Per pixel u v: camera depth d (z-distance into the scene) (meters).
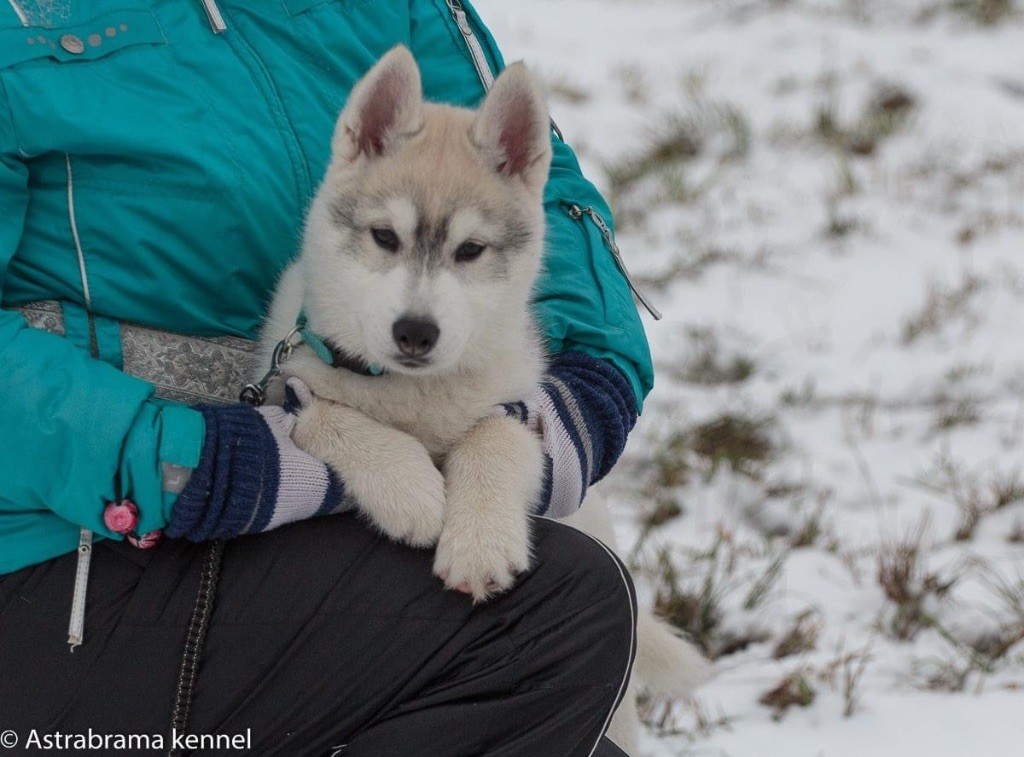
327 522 2.48
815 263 7.16
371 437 2.55
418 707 2.38
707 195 8.09
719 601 4.19
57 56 2.50
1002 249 7.24
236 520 2.31
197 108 2.66
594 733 2.46
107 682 2.35
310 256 2.84
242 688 2.38
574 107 9.41
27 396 2.20
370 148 2.96
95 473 2.22
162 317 2.65
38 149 2.46
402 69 2.92
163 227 2.61
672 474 5.05
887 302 6.69
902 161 8.47
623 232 7.56
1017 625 4.03
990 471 5.11
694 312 6.61
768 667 3.90
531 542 2.49
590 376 2.89
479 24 3.49
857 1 11.41
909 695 3.71
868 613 4.20
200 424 2.31
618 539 4.64
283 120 2.85
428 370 2.72
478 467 2.59
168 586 2.38
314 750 2.42
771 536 4.70
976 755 3.40
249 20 2.85
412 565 2.45
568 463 2.76
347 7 3.09
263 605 2.38
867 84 9.62
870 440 5.41
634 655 2.49
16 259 2.53
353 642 2.38
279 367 2.78
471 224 2.91
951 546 4.59
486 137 3.02
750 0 11.54
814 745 3.49
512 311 2.97
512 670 2.38
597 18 11.62
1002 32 10.55
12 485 2.24
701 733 3.58
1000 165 8.27
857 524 4.75
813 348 6.24
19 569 2.38
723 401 5.74
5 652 2.35
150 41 2.64
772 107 9.36
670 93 9.72
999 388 5.81
